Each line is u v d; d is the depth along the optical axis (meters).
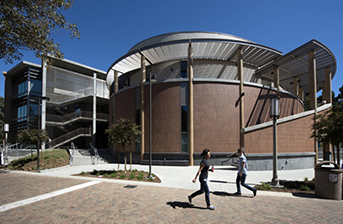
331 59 19.33
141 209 5.73
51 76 28.34
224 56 19.72
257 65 21.70
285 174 12.34
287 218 5.13
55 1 9.68
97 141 33.94
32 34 9.72
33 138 16.78
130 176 10.36
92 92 33.09
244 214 5.40
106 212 5.52
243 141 14.18
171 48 18.34
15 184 9.32
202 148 16.30
